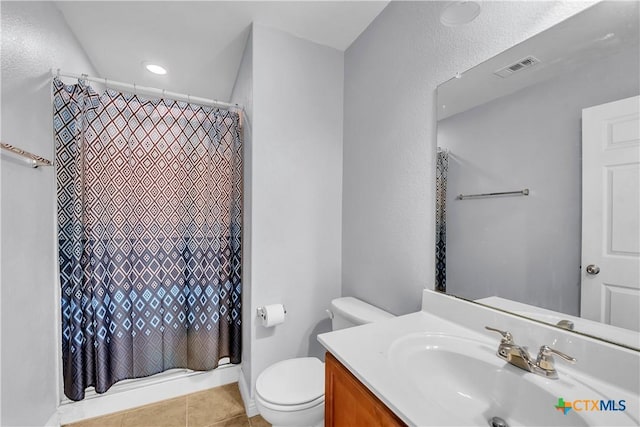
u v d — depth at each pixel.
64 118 1.45
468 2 1.00
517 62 0.89
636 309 0.64
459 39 1.07
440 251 1.16
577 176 0.75
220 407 1.64
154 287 1.63
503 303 0.93
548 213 0.81
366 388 0.72
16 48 1.15
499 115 0.94
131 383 1.65
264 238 1.62
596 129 0.71
